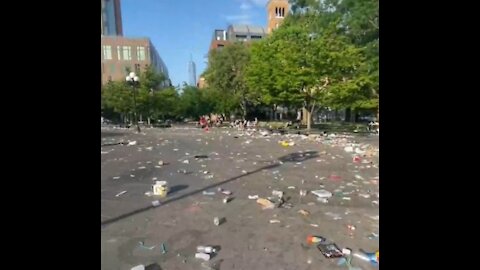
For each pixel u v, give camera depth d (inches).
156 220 200.1
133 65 2519.7
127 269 139.4
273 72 976.9
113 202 236.7
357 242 166.6
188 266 142.3
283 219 201.5
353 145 577.3
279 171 354.0
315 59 864.9
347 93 844.0
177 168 375.2
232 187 283.4
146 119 1777.8
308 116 975.6
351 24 946.7
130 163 410.6
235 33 3622.0
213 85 1742.1
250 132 977.5
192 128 1278.3
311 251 156.7
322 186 285.3
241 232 181.2
